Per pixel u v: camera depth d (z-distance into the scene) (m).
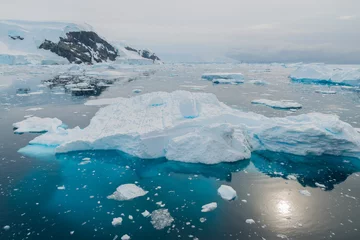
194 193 11.13
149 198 10.71
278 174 12.80
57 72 67.75
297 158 14.48
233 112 18.44
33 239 8.31
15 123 20.14
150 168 13.47
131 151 14.77
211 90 39.41
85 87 41.41
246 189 11.45
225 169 13.30
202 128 14.46
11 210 9.84
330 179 12.33
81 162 14.00
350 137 14.25
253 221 9.16
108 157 14.67
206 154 13.78
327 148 14.41
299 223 9.12
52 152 15.36
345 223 9.09
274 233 8.61
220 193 10.97
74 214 9.62
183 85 45.38
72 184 11.84
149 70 86.19
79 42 111.19
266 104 28.28
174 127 15.24
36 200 10.51
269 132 15.29
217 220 9.27
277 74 73.44
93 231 8.70
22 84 43.72
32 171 13.02
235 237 8.42
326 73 52.75
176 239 8.31
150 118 17.55
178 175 12.77
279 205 10.20
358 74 45.66
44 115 23.36
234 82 50.03
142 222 9.16
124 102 22.75
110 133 15.81
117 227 8.88
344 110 26.00
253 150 15.34
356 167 13.48
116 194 10.97
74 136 16.64
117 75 65.19
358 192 11.17
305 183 11.97
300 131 14.30
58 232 8.65
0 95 33.06
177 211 9.81
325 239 8.34
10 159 14.35
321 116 16.39
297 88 42.28
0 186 11.57
